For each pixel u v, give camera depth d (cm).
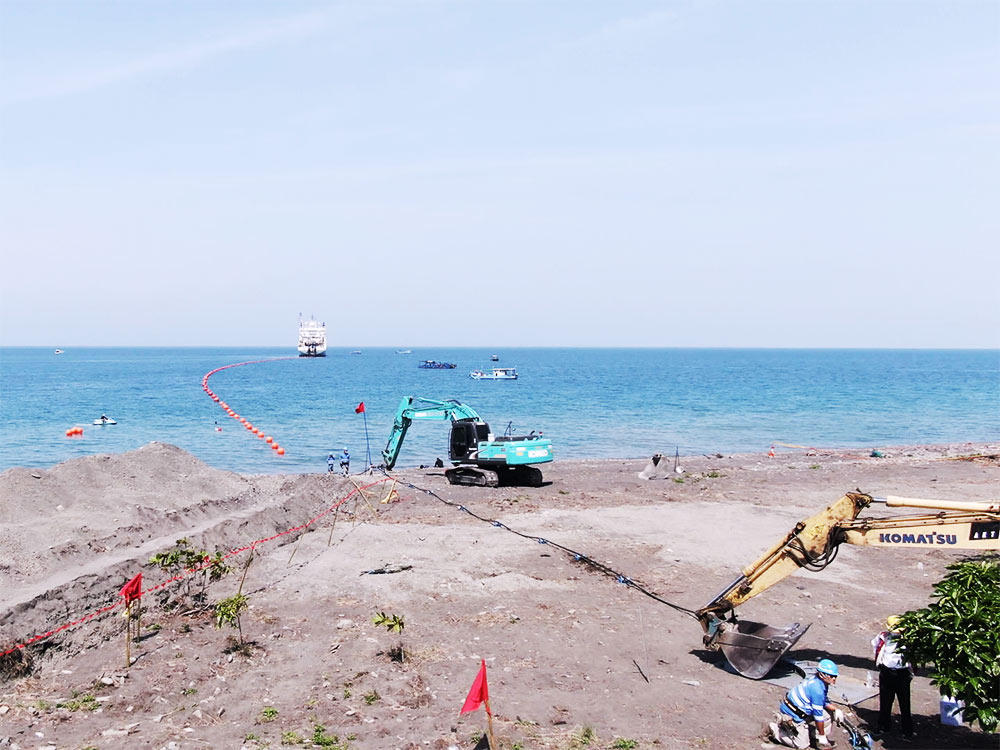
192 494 2411
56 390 11156
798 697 1130
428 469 3984
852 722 1196
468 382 13438
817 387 12175
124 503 2127
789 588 1877
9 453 4991
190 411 7769
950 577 1124
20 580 1573
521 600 1766
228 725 1152
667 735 1145
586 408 8144
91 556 1766
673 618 1672
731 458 4491
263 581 1878
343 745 1094
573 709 1228
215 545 2034
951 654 1034
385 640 1508
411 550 2186
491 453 3294
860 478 3562
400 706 1229
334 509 2759
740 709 1241
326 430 6191
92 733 1115
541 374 17000
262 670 1358
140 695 1230
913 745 1127
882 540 1273
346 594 1783
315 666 1378
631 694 1289
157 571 1762
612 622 1639
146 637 1491
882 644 1176
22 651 1316
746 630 1454
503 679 1339
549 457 3341
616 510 2798
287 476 3039
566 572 1998
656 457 3759
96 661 1370
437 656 1434
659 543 2306
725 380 14375
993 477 3556
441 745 1101
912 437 5938
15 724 1130
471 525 2527
